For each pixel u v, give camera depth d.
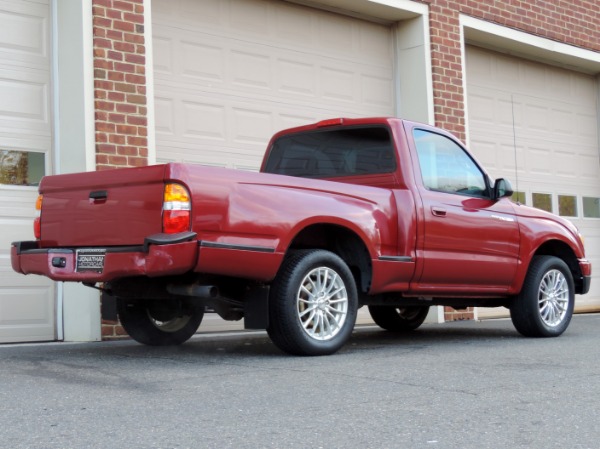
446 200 6.57
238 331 8.44
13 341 7.18
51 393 4.19
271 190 5.43
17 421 3.52
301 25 9.71
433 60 10.51
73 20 7.41
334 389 4.29
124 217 5.20
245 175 5.33
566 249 7.75
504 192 6.93
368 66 10.41
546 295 7.34
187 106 8.54
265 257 5.30
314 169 6.92
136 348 6.40
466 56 11.65
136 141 7.56
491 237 6.86
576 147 13.16
